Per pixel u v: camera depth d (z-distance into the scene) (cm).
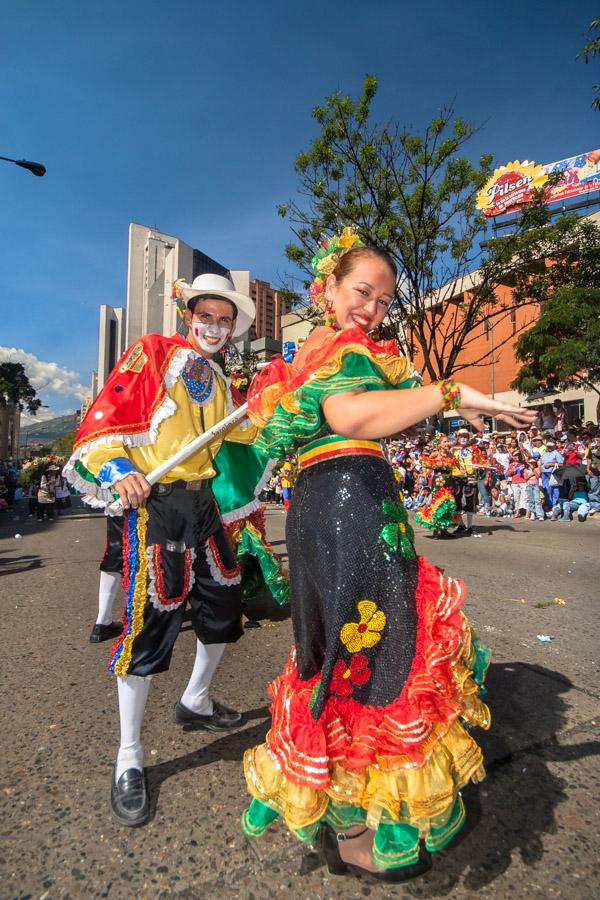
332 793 131
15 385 6050
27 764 207
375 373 139
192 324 240
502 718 232
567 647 321
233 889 144
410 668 133
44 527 1316
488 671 285
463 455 923
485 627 361
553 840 160
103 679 295
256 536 345
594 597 447
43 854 158
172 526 200
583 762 199
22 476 1858
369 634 136
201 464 215
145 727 235
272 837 164
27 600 492
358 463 143
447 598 138
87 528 1233
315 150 1617
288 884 146
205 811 177
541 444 1269
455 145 1549
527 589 478
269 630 371
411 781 126
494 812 172
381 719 134
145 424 211
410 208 1617
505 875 147
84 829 169
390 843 130
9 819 174
